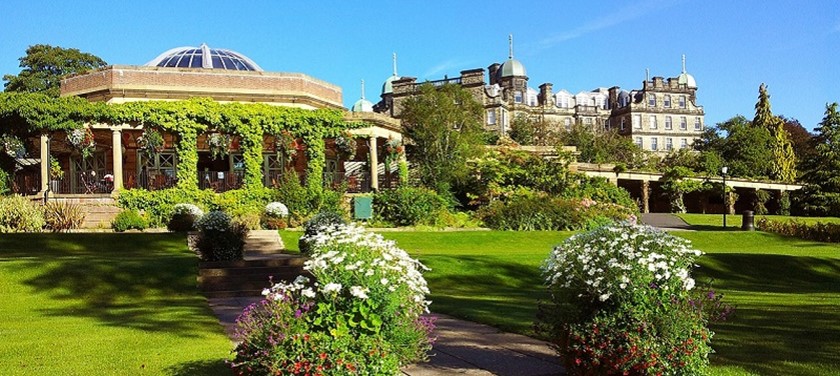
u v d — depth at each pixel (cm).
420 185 3450
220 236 1670
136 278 1473
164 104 2830
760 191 5447
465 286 1602
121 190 2727
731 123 8006
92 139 2764
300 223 2766
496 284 1641
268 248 2205
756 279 1781
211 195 2845
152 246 2066
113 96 3147
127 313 1134
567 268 611
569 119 10088
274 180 3139
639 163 6806
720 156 6575
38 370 675
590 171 4856
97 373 663
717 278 1761
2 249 1927
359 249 539
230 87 3300
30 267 1481
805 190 4844
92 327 962
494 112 8444
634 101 10338
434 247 2414
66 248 1983
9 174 2833
